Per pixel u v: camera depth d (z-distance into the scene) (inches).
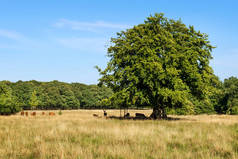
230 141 435.8
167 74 1040.8
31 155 322.3
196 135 508.7
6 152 332.2
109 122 856.9
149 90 1141.7
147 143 407.2
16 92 3794.3
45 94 4023.1
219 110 2650.1
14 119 1098.7
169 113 2004.2
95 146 374.6
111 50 1214.3
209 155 315.9
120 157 308.0
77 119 1090.1
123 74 1146.0
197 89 1179.3
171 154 324.5
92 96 4591.5
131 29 1194.0
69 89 4328.3
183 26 1263.5
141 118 1285.7
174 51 1086.4
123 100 1128.2
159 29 1134.4
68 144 384.2
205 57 1227.2
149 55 1061.1
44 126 703.1
